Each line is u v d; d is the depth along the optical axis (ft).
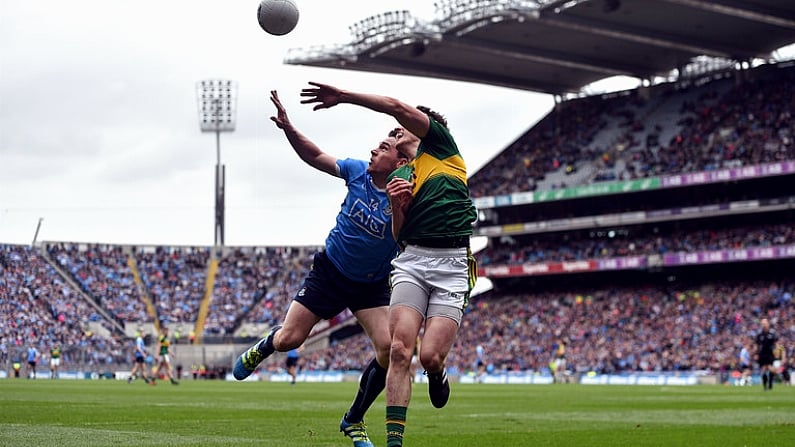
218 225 497.87
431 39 368.89
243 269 488.02
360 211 56.49
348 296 57.52
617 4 334.03
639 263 393.91
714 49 385.70
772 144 378.94
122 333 446.19
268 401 143.74
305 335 58.03
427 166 50.93
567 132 456.45
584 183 417.49
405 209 50.31
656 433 77.82
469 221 50.93
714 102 419.95
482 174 463.01
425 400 153.28
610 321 392.47
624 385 298.97
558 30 370.53
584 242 429.79
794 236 367.86
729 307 370.32
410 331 48.88
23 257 449.48
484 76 429.79
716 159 387.34
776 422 94.63
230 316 465.47
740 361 333.01
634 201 416.46
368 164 58.44
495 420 97.04
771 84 409.28
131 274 470.39
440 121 52.54
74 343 426.10
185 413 102.94
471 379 379.55
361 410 56.80
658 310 387.14
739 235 385.29
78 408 110.42
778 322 351.05
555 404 142.92
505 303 435.12
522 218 448.24
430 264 49.67
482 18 351.25
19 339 415.23
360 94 48.42
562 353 343.26
